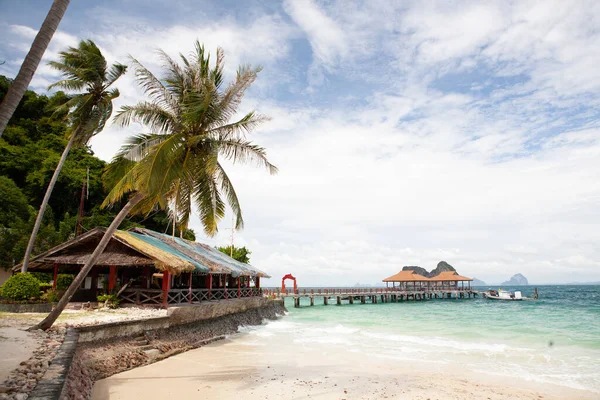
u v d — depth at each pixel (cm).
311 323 3234
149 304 1908
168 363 1438
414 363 1580
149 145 1441
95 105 2084
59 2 807
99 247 1262
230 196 1545
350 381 1291
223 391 1130
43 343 955
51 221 3269
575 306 5391
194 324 2023
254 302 3244
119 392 1059
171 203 1603
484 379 1338
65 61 2009
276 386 1206
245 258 5206
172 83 1467
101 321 1395
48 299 1845
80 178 3538
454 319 3397
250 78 1456
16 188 3139
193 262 2119
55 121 4047
